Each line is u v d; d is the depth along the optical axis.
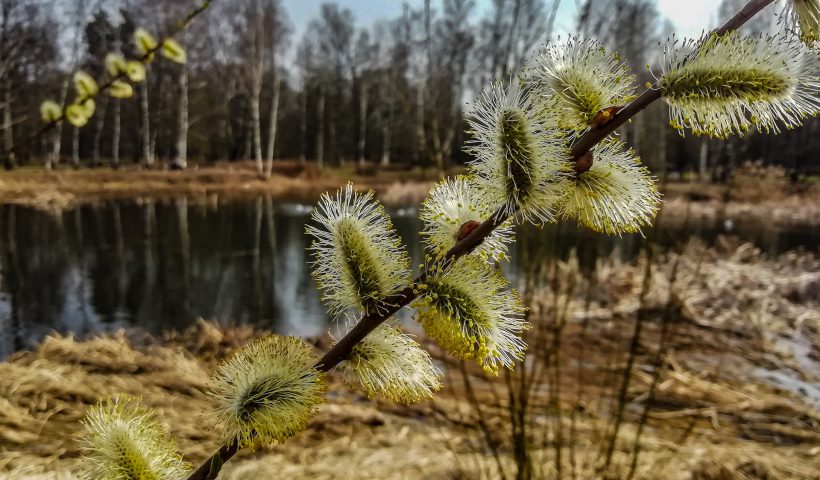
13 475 3.53
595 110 1.34
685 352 6.57
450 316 1.28
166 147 39.75
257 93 32.34
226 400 1.32
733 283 9.08
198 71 36.06
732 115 1.28
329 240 1.41
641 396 5.27
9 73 26.81
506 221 1.37
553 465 3.79
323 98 44.41
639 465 3.86
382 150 50.34
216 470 1.30
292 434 1.30
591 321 7.15
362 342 1.39
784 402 5.28
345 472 3.81
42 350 5.74
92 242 13.95
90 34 29.36
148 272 11.06
